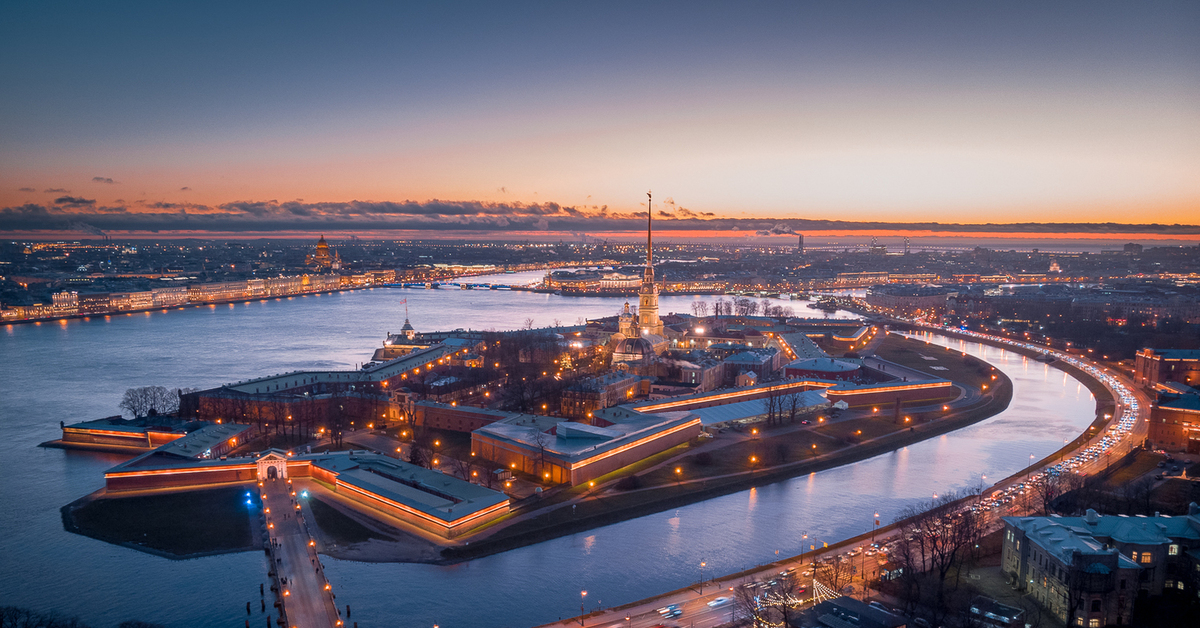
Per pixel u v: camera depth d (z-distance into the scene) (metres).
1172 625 196.62
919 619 197.62
